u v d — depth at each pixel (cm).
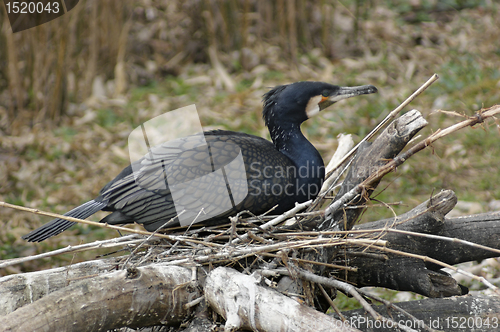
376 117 1485
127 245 681
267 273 556
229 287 554
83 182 1324
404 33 1973
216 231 660
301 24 1939
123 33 1767
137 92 1750
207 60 1930
